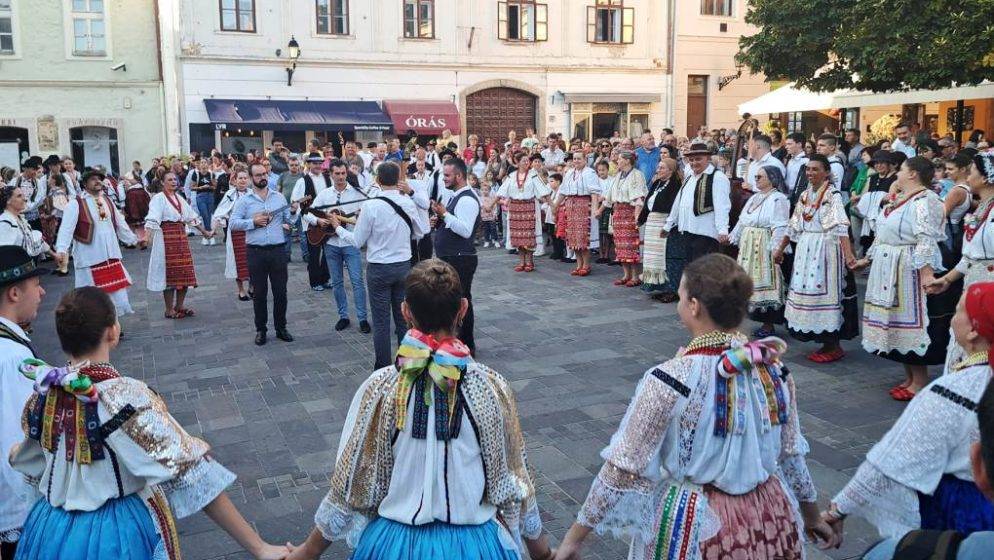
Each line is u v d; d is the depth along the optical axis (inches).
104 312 100.8
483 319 355.3
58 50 869.8
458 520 94.5
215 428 227.5
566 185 466.3
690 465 95.7
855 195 433.7
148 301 415.8
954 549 59.4
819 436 210.1
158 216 353.7
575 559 100.8
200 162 711.1
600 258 514.3
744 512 94.9
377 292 261.3
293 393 257.6
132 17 889.5
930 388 93.2
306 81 938.1
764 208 294.7
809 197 272.1
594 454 201.9
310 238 337.1
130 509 100.3
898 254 231.1
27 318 127.5
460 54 994.1
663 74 1094.4
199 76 898.1
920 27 466.3
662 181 378.9
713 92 1127.0
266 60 916.0
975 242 207.0
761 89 1142.3
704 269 97.3
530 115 1048.8
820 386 252.1
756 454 95.3
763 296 298.8
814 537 107.0
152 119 909.8
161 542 101.5
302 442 215.3
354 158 514.9
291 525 169.5
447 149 649.6
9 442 116.8
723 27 1114.7
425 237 371.6
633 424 96.9
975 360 93.4
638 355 292.0
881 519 96.0
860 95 643.5
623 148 500.1
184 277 365.7
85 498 99.3
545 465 195.6
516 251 571.2
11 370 117.8
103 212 323.3
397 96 976.3
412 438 94.6
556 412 232.8
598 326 338.0
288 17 921.5
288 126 905.5
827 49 561.3
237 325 357.1
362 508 98.0
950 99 570.3
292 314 376.8
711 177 338.0
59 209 544.4
